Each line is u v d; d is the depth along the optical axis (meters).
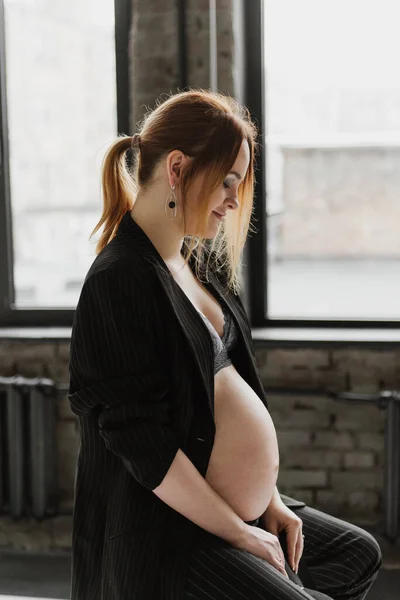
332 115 3.44
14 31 3.49
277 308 3.57
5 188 3.55
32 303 3.63
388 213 3.45
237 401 1.64
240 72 3.30
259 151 3.47
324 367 3.23
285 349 3.25
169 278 1.56
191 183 1.55
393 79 3.38
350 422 3.23
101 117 3.50
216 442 1.60
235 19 3.17
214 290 1.80
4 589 2.94
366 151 3.44
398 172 3.43
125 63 3.38
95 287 1.50
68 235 3.59
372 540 1.83
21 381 3.24
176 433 1.54
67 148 3.54
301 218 3.51
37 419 3.25
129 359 1.49
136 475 1.48
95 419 1.58
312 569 1.78
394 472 3.08
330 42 3.40
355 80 3.40
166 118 1.57
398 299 3.49
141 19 3.12
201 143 1.53
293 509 1.88
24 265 3.62
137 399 1.49
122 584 1.51
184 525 1.54
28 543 3.28
